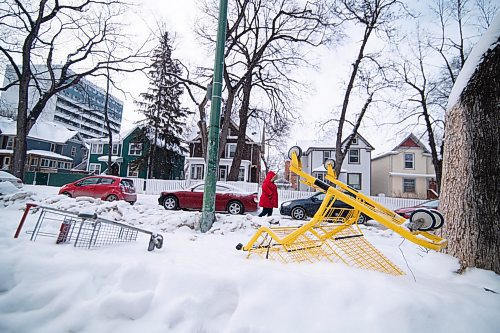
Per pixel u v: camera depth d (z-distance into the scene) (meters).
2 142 39.22
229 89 18.30
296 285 2.06
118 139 37.22
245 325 1.83
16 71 16.97
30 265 2.29
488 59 3.09
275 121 21.80
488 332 1.72
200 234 5.09
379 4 18.34
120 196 11.45
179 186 21.02
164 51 26.03
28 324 1.84
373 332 1.73
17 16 16.36
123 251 2.98
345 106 19.05
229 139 32.22
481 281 2.62
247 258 2.92
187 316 1.91
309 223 2.80
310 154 32.03
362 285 2.05
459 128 3.31
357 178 30.27
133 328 1.83
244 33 19.14
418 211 2.23
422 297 1.91
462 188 3.16
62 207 5.66
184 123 31.64
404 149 31.20
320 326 1.80
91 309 1.95
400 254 3.68
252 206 11.09
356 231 3.01
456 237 3.16
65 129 47.56
